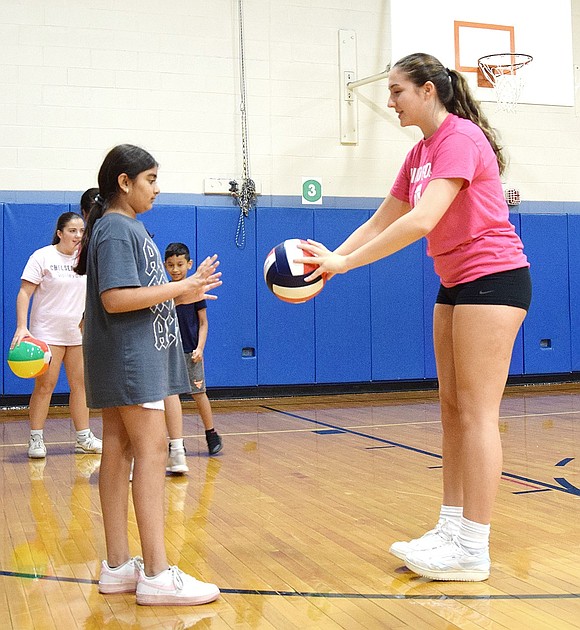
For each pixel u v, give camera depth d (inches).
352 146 332.2
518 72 302.7
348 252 110.0
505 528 120.5
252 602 90.0
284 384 315.3
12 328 282.2
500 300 95.0
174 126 308.3
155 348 90.6
